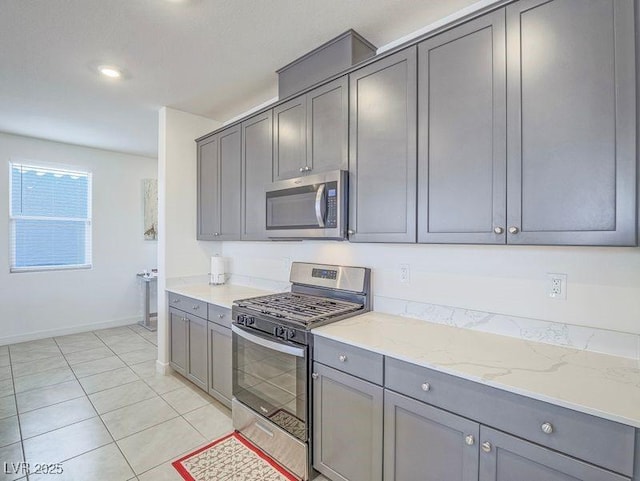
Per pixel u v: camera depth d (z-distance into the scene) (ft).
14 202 13.37
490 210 4.66
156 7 5.73
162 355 10.59
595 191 3.88
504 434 3.80
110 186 15.70
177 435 7.41
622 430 3.13
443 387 4.28
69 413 8.25
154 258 17.08
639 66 3.65
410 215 5.47
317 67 7.11
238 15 5.97
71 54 7.23
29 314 13.70
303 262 8.63
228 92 9.22
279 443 6.41
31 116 11.02
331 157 6.65
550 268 5.08
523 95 4.35
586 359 4.45
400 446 4.74
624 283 4.52
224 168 9.70
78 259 14.99
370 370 5.04
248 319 6.94
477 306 5.80
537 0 4.24
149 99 9.70
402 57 5.56
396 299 6.86
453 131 5.00
